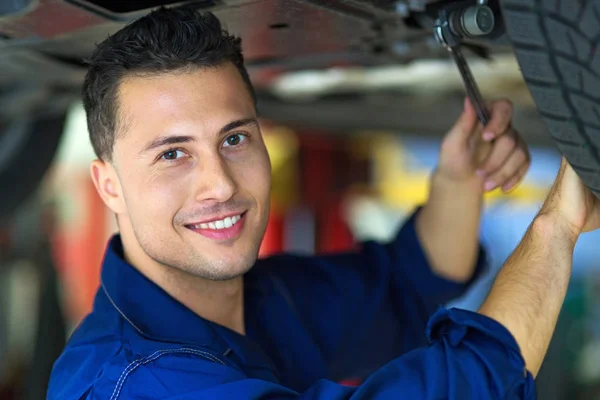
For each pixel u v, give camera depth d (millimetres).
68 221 4828
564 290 1131
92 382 1230
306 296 1698
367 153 5207
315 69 1917
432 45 1518
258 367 1397
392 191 5383
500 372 1072
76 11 1227
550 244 1139
